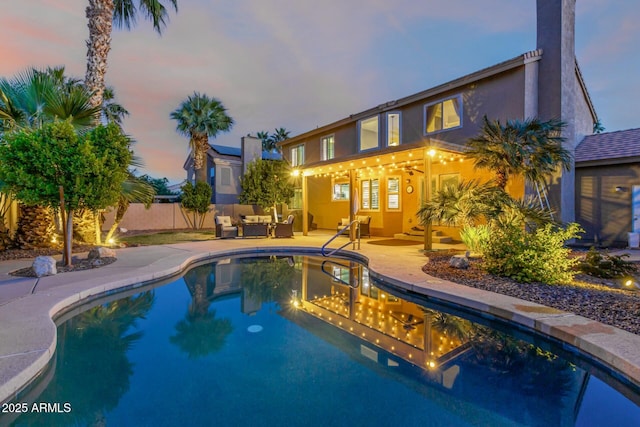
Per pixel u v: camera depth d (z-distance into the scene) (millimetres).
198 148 21031
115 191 7207
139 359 3389
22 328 3514
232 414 2461
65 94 8055
